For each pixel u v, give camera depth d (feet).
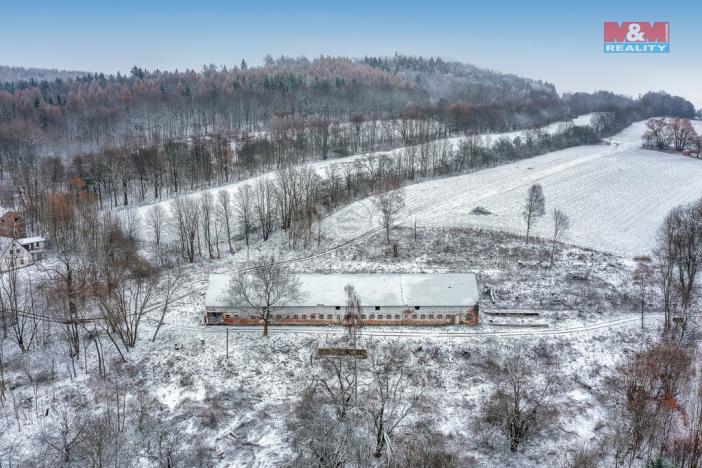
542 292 354.54
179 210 419.95
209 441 239.91
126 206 515.91
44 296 340.59
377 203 481.87
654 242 446.60
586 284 364.99
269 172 606.55
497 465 228.22
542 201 460.96
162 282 374.22
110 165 549.95
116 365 285.02
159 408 257.96
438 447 234.99
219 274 338.54
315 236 447.42
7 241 391.04
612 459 229.25
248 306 313.94
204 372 280.31
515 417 235.40
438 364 287.48
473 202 533.96
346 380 255.29
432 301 317.42
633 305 342.03
